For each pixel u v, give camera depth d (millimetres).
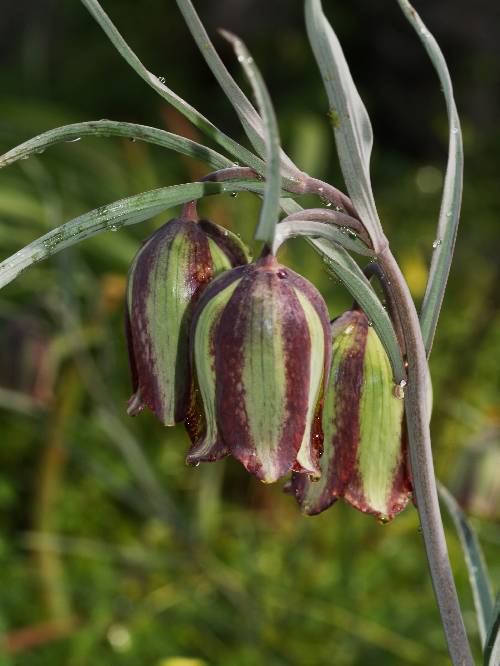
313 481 365
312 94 1248
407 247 916
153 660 627
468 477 595
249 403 350
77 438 733
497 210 973
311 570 678
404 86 1334
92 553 664
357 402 374
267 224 334
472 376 786
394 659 623
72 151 786
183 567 677
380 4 1331
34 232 730
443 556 374
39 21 1493
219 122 1362
